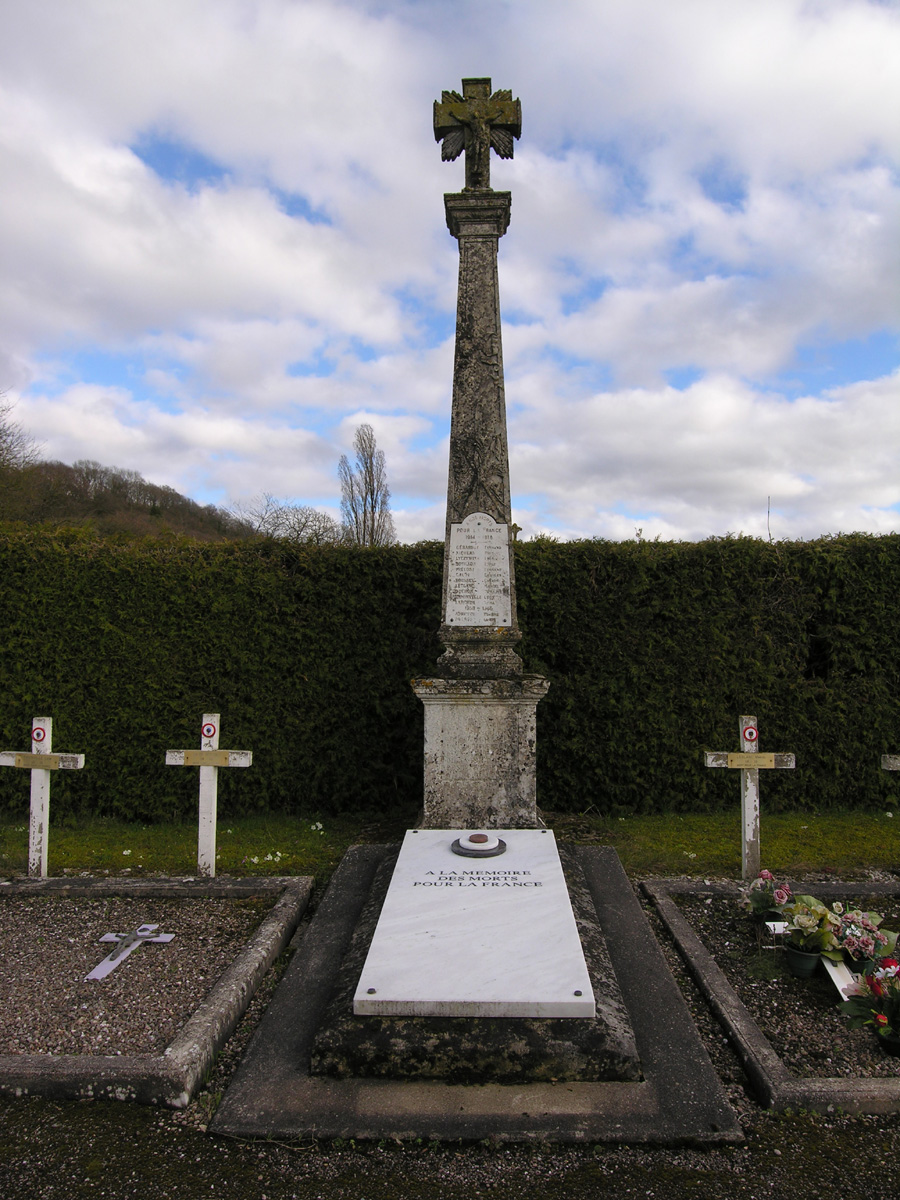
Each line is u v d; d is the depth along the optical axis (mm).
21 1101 2793
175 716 6641
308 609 6715
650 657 6707
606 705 6664
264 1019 3221
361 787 6715
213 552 6785
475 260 5621
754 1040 3064
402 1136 2592
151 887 4742
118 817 6652
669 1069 2896
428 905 3611
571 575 6727
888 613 6754
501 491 5418
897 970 3064
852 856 5527
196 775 6598
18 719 6641
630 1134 2584
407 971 3133
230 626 6680
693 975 3670
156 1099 2775
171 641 6664
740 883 4781
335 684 6707
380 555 6762
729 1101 2783
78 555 6703
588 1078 2830
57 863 5457
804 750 6766
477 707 5035
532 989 3021
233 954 3867
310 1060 2916
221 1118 2674
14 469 15281
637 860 5426
